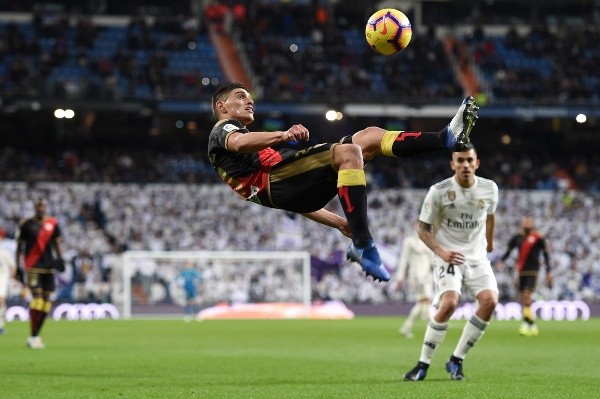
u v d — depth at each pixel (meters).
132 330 38.75
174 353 25.73
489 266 18.41
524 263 35.12
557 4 79.69
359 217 11.16
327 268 58.72
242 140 11.48
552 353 25.42
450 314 17.67
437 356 24.25
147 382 17.58
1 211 59.38
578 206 65.50
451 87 68.00
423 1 77.62
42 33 69.00
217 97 13.25
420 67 70.81
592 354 25.03
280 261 55.94
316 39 73.88
